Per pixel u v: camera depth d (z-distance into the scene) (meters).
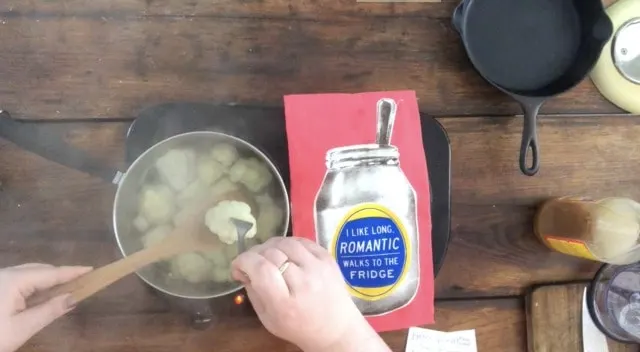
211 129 0.61
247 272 0.49
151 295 0.61
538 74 0.67
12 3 0.61
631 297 0.69
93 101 0.62
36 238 0.60
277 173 0.55
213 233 0.51
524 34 0.67
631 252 0.64
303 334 0.53
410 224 0.64
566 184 0.71
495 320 0.68
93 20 0.62
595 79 0.71
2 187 0.59
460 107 0.68
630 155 0.72
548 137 0.70
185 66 0.63
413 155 0.65
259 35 0.65
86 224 0.61
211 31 0.64
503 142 0.69
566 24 0.68
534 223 0.69
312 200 0.62
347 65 0.67
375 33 0.67
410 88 0.67
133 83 0.62
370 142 0.64
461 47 0.68
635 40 0.71
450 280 0.67
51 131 0.61
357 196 0.63
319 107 0.63
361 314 0.58
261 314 0.54
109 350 0.60
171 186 0.55
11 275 0.49
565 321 0.68
